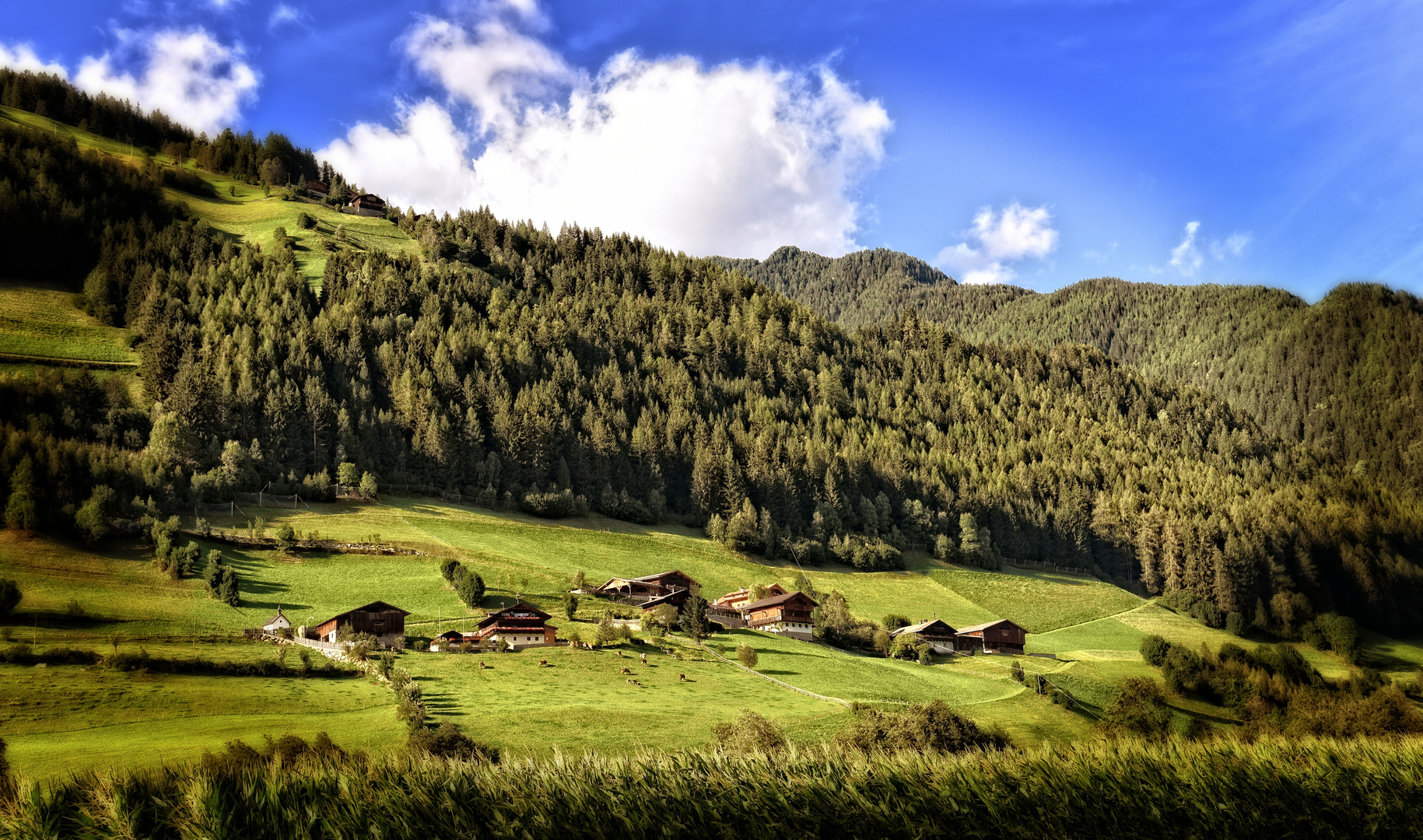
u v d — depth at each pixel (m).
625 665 93.44
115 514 122.31
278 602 108.75
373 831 17.45
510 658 92.25
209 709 66.56
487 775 20.05
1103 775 21.42
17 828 16.53
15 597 86.44
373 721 65.69
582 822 18.70
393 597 116.06
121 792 17.45
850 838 19.33
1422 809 20.75
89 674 71.94
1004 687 100.69
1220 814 20.33
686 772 20.89
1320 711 73.56
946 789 20.44
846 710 78.31
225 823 17.05
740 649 102.12
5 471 118.94
